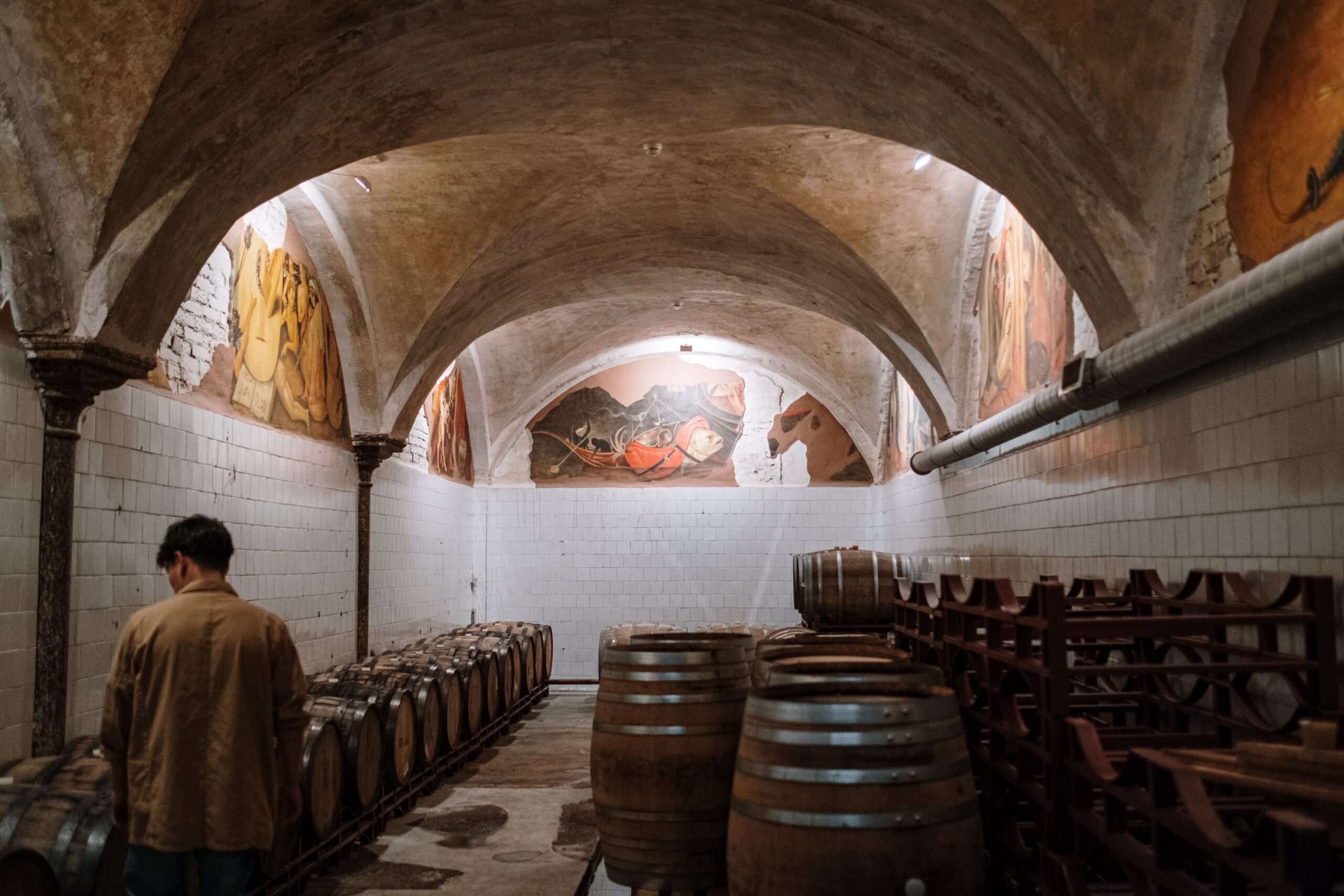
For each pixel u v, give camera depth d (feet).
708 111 24.12
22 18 14.53
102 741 11.19
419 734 24.20
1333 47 11.95
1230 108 14.52
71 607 17.83
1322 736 7.79
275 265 27.48
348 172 27.63
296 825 16.62
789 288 38.01
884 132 21.72
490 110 22.91
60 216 16.34
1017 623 12.15
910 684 12.07
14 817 12.82
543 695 45.37
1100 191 16.98
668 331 49.24
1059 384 20.97
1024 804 14.35
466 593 49.47
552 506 51.98
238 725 11.12
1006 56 16.69
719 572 51.47
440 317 33.30
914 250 30.50
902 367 35.29
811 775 9.98
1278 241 13.37
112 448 19.29
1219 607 13.60
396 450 35.29
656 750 13.67
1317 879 6.05
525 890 17.58
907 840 9.75
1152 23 14.87
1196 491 15.94
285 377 28.22
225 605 11.51
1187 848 9.62
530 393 50.24
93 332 17.02
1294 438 13.05
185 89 16.31
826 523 51.44
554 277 37.27
